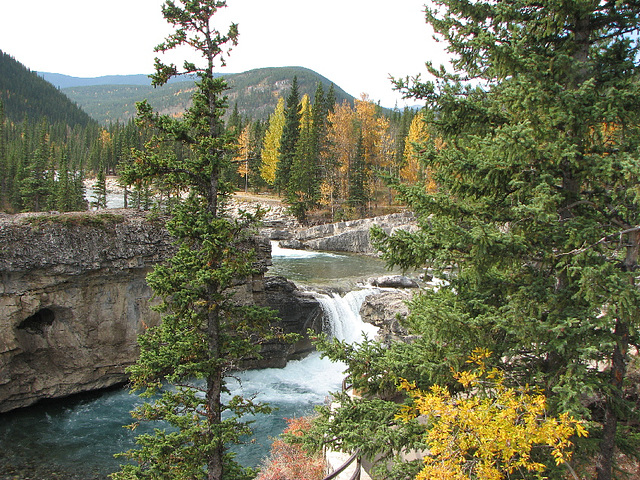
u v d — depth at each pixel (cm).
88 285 2367
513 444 655
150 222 2555
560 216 836
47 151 9294
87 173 11931
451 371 828
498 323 745
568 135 791
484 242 722
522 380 837
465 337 759
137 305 2544
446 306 811
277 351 2980
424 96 870
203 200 1173
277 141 8656
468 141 863
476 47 820
